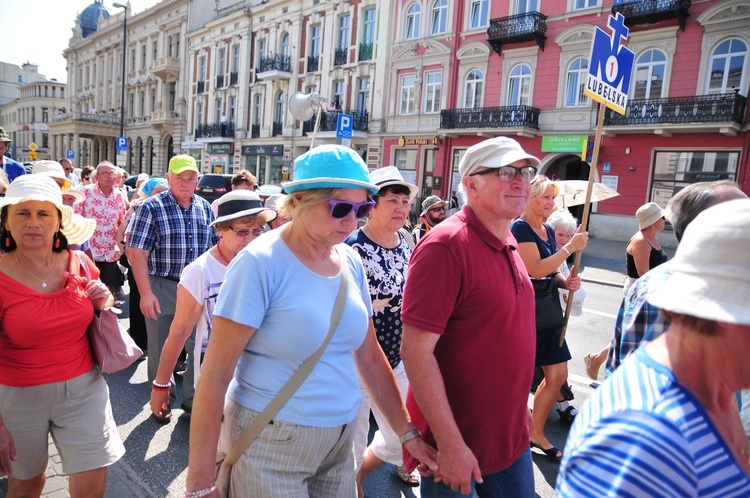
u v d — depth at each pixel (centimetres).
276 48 3130
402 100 2502
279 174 3162
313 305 175
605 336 694
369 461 290
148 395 448
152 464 338
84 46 5553
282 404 173
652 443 95
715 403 104
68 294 235
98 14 5978
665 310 110
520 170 191
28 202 227
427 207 643
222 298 171
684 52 1691
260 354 176
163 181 746
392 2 2491
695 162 1705
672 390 102
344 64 2744
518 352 197
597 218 1886
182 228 449
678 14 1658
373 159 2598
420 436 205
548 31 1984
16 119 8381
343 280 188
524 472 208
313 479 193
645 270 462
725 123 1562
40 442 238
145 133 4375
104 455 242
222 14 3600
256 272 171
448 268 185
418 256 191
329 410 179
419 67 2388
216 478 183
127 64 4691
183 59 3925
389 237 317
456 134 2242
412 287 189
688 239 108
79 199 537
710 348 101
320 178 172
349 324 186
